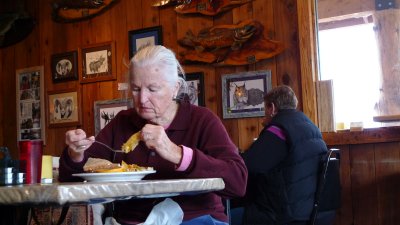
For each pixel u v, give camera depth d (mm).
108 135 1794
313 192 2404
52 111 4242
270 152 2410
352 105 3227
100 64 4023
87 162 1511
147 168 1458
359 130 3035
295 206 2361
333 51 3301
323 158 2451
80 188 949
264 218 2404
